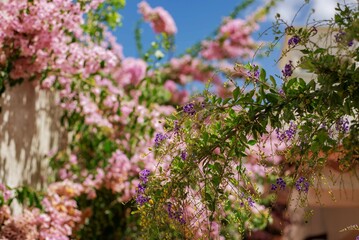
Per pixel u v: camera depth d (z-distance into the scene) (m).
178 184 2.21
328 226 5.11
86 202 5.88
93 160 5.84
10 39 4.96
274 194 2.22
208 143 2.21
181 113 2.27
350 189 3.43
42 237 4.84
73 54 5.30
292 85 2.05
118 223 5.89
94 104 5.80
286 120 2.00
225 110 2.15
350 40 1.81
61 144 6.00
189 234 2.21
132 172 5.93
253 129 2.09
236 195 2.26
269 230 4.03
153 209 2.25
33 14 4.84
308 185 2.09
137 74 6.86
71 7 5.03
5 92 5.23
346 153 1.89
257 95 2.07
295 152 2.05
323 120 1.99
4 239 4.63
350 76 1.87
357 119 1.90
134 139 5.90
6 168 5.18
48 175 5.74
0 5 4.84
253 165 3.31
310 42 1.93
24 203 5.35
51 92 5.85
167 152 2.26
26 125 5.45
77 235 5.75
